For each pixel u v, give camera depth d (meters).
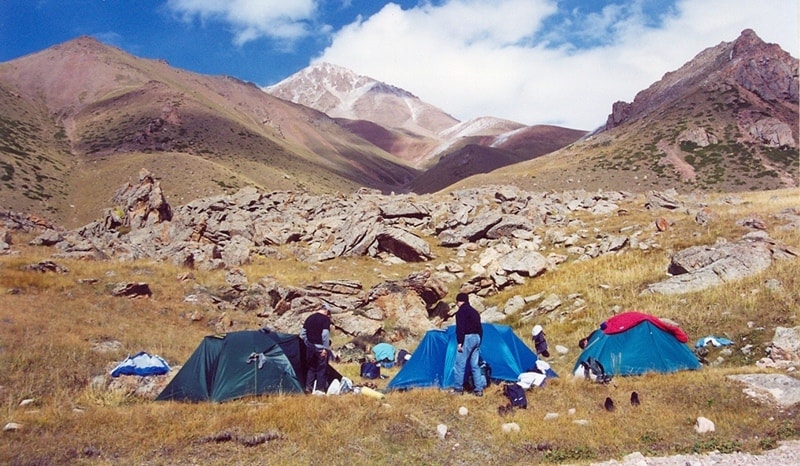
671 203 33.72
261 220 38.75
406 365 13.15
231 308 24.88
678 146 131.75
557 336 18.72
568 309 20.69
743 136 129.50
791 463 7.98
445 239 32.75
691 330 16.31
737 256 19.28
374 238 31.97
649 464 8.30
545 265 25.91
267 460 8.38
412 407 10.66
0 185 102.88
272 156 187.75
